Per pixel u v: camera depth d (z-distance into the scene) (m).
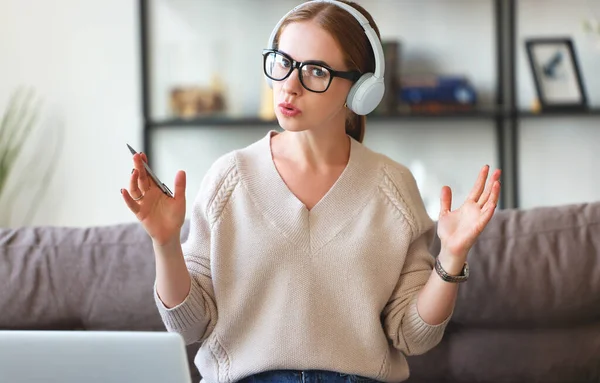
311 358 1.34
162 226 1.24
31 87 3.28
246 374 1.36
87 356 0.95
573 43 3.28
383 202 1.42
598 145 3.38
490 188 1.27
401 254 1.40
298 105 1.31
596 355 1.63
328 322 1.37
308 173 1.42
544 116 3.14
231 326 1.38
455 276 1.31
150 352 0.96
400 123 3.38
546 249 1.65
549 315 1.63
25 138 3.28
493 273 1.63
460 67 3.33
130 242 1.68
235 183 1.42
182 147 3.40
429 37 3.33
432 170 3.39
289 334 1.35
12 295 1.64
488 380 1.64
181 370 0.96
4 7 3.26
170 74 3.34
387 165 1.46
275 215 1.39
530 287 1.62
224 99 3.31
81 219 3.32
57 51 3.28
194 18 3.34
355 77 1.34
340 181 1.41
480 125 3.37
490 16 3.31
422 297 1.36
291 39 1.31
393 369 1.42
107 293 1.64
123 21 3.27
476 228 1.25
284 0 3.33
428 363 1.65
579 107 3.20
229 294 1.38
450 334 1.66
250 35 3.35
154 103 3.36
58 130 3.29
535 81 3.20
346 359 1.36
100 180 3.31
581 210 1.70
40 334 0.95
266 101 3.21
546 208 1.73
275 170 1.42
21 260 1.66
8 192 3.29
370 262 1.38
